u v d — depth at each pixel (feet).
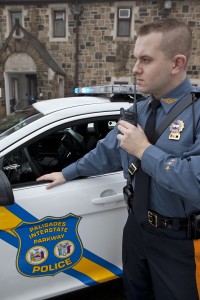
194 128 3.43
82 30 36.22
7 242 4.95
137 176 4.07
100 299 6.85
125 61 36.24
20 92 41.45
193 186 3.14
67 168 5.38
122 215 5.92
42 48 36.78
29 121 5.60
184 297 3.89
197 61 34.81
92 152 5.24
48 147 6.10
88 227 5.60
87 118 5.76
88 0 35.12
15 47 34.96
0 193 4.36
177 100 3.67
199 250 3.73
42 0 35.83
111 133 5.03
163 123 3.69
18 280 5.19
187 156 3.35
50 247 5.32
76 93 8.03
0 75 36.06
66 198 5.30
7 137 5.23
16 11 37.32
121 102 6.43
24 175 5.49
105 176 5.80
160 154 3.39
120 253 6.07
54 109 5.80
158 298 4.27
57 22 37.09
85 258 5.69
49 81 34.81
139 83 3.75
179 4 33.71
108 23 35.58
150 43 3.46
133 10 34.83
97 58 36.70
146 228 4.19
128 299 5.24
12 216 4.91
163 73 3.53
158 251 4.06
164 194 3.79
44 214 5.15
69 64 37.37
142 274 4.81
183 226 3.82
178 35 3.39
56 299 5.61
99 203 5.54
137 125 3.95
